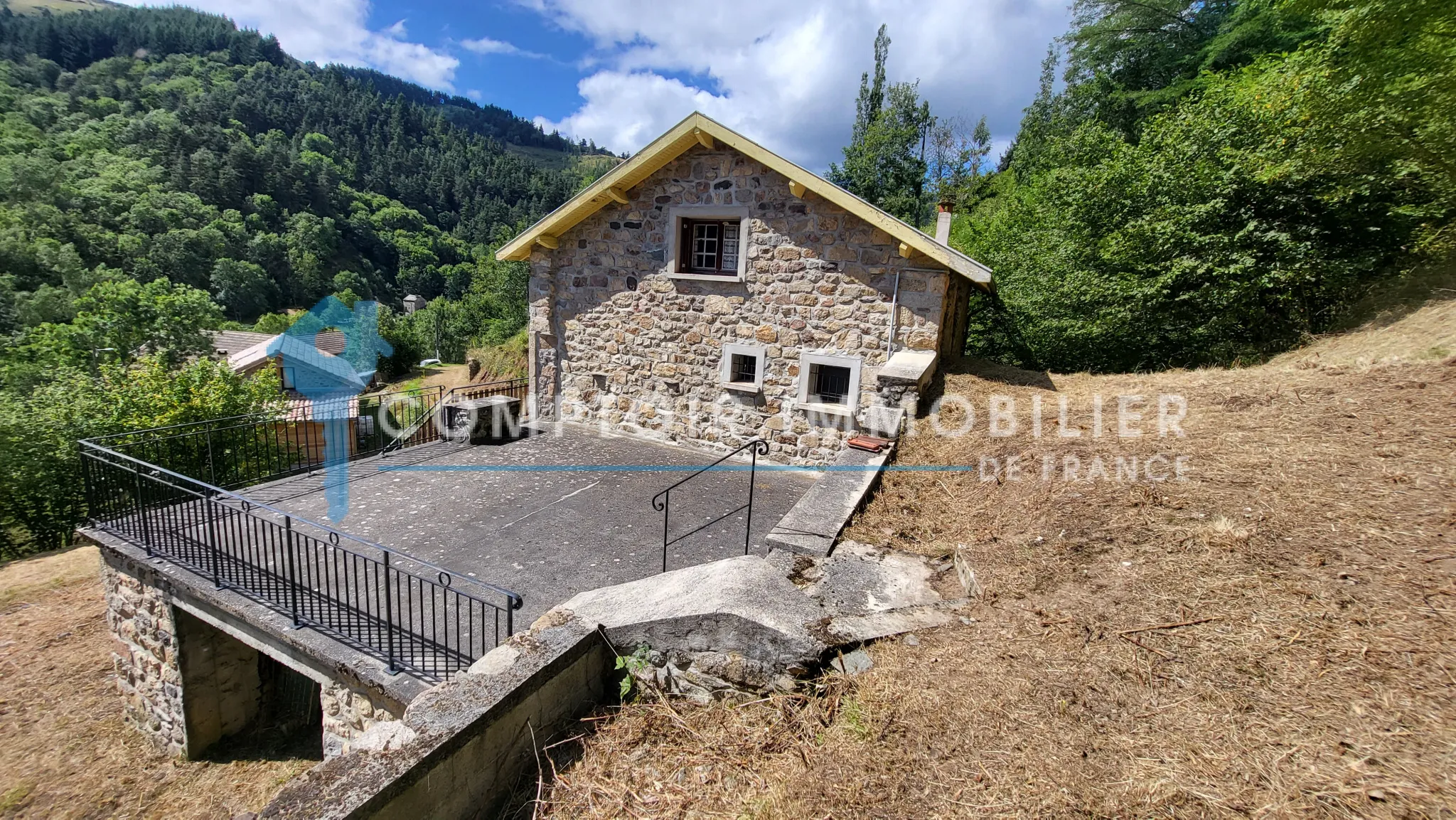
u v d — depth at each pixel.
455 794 2.29
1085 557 3.32
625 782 2.48
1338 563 2.73
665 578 3.48
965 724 2.26
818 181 6.97
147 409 11.25
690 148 7.99
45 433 10.65
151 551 5.21
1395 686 2.04
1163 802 1.79
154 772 5.52
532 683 2.61
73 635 7.48
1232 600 2.65
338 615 4.09
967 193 25.08
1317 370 5.98
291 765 5.59
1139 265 9.05
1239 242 8.04
